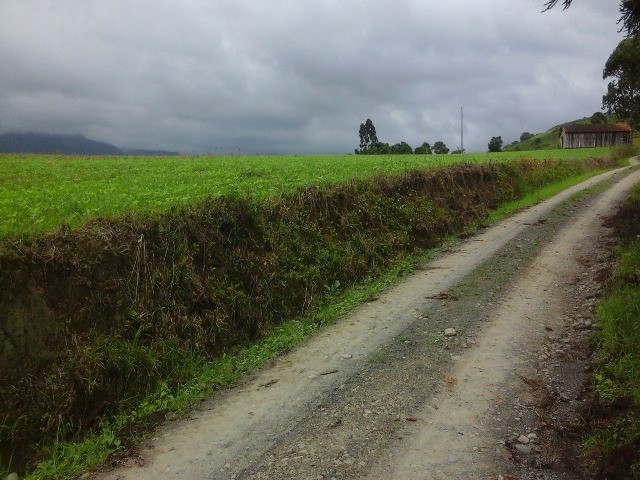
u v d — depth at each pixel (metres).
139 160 24.31
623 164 51.03
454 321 8.34
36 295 6.45
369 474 4.54
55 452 5.40
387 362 6.95
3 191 11.30
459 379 6.31
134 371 6.70
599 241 13.77
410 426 5.31
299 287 10.08
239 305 8.73
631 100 24.45
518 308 8.84
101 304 7.03
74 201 9.53
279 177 14.97
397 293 10.23
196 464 4.91
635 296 7.71
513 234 15.24
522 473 4.50
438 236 15.34
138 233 8.07
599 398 5.60
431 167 19.77
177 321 7.73
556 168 33.81
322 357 7.37
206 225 9.33
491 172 23.20
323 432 5.30
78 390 6.11
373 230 13.30
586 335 7.43
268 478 4.57
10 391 5.74
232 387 6.71
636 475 4.30
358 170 17.88
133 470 4.91
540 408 5.58
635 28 10.55
